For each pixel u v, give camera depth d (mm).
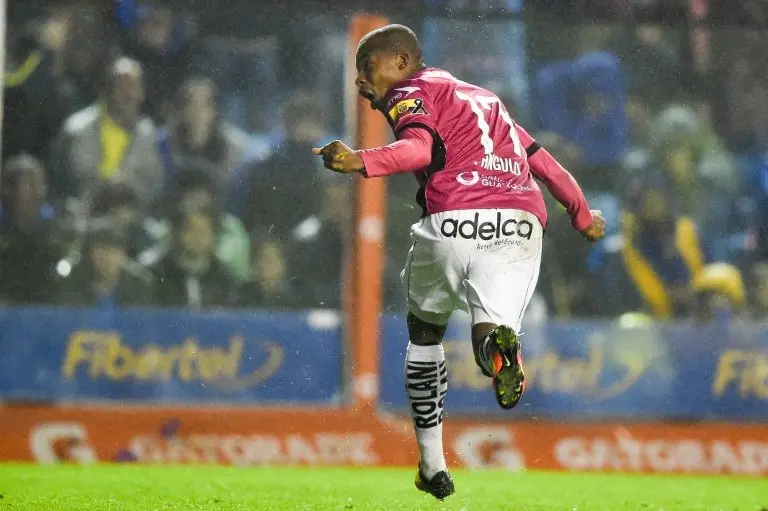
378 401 25594
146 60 26297
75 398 25016
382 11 26250
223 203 26109
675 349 26688
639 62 27266
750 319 27234
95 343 25172
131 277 25578
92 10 26250
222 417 25219
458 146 13422
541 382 26172
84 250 25484
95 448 24844
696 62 27469
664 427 26391
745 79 27578
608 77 27047
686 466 26312
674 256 27203
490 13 26484
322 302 25812
